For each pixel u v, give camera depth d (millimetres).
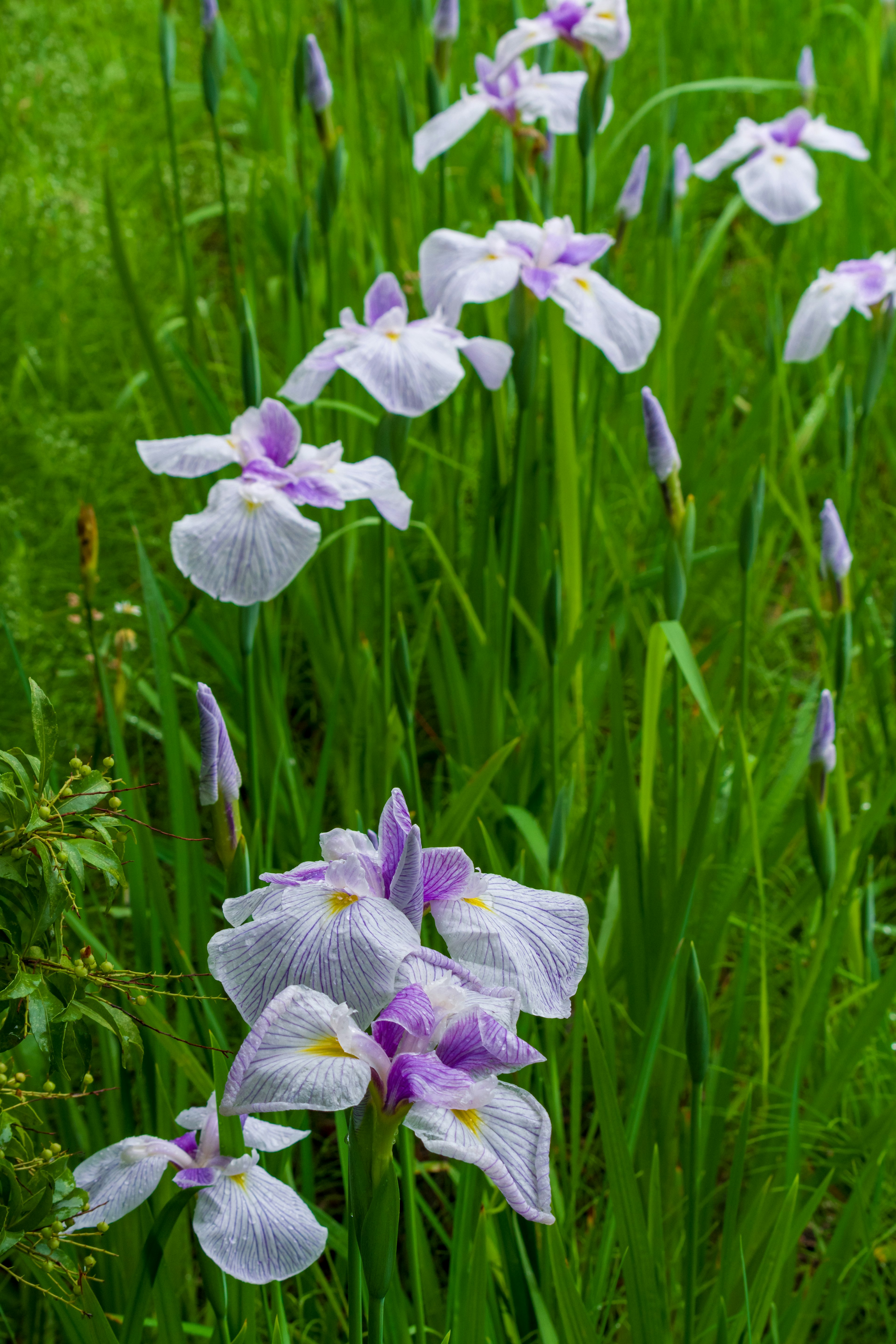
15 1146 1547
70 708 2148
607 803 2014
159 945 1772
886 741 2014
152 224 3006
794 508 2299
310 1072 1458
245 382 1898
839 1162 1813
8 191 2826
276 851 1999
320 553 2135
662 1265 1713
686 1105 1938
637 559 2266
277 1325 1668
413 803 1877
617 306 1946
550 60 2215
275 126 2541
